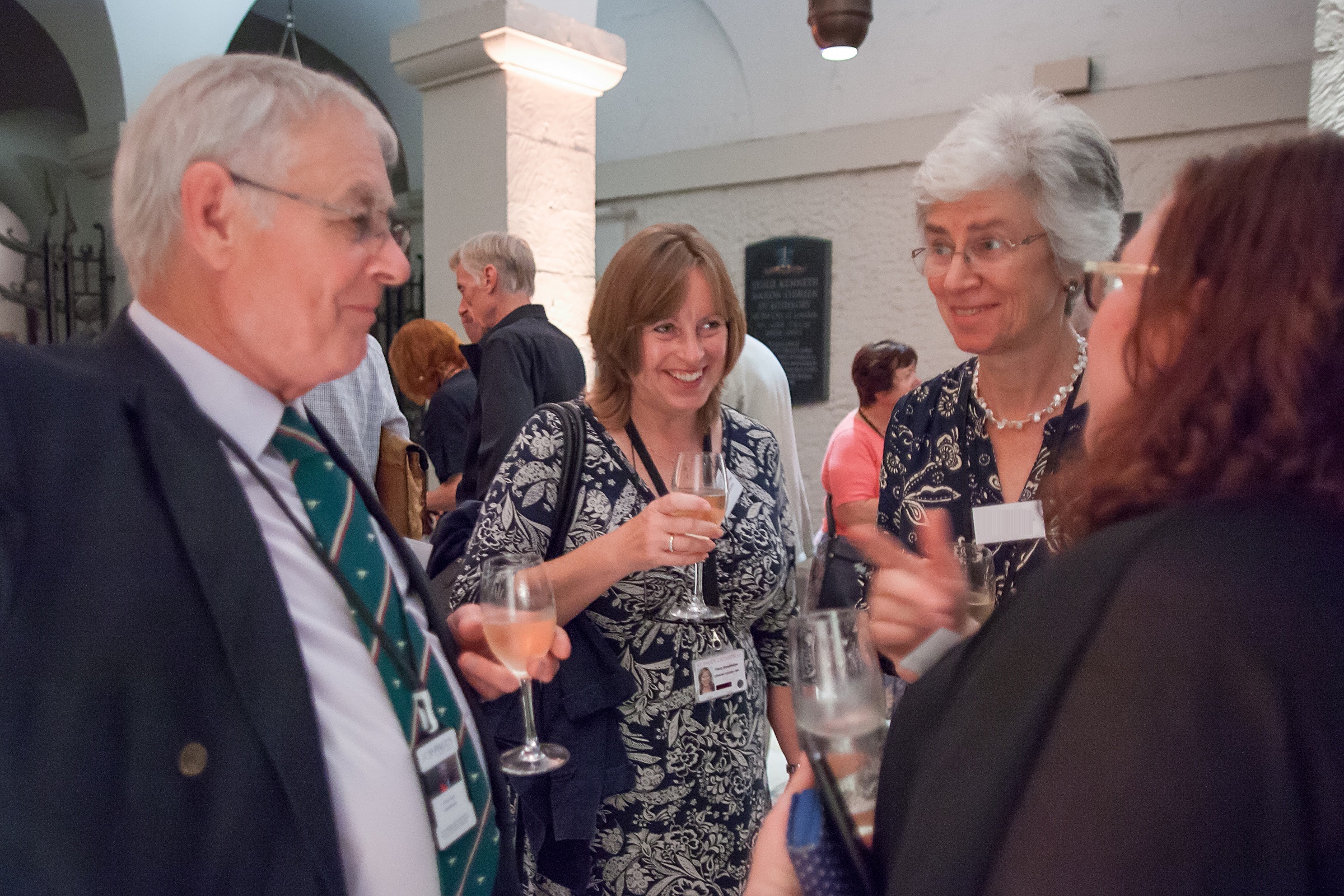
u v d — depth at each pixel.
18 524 0.66
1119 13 4.75
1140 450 0.57
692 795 1.51
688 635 1.53
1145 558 0.52
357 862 0.82
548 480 1.58
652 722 1.50
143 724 0.69
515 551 1.54
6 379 0.70
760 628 1.76
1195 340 0.56
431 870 0.88
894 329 5.64
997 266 1.32
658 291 1.53
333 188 0.83
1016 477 1.45
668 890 1.50
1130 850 0.46
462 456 3.46
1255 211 0.55
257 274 0.82
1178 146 4.70
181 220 0.81
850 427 3.31
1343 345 0.52
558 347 3.06
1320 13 1.64
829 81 5.71
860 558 1.35
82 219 7.44
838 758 0.83
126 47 5.03
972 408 1.50
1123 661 0.49
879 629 1.09
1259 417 0.54
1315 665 0.46
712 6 6.04
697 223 6.45
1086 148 1.28
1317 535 0.50
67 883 0.66
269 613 0.75
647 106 6.57
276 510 0.86
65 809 0.66
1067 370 1.41
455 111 3.94
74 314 5.71
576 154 4.04
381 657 0.89
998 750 0.54
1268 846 0.45
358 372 2.32
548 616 1.28
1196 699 0.47
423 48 3.87
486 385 2.93
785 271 6.01
